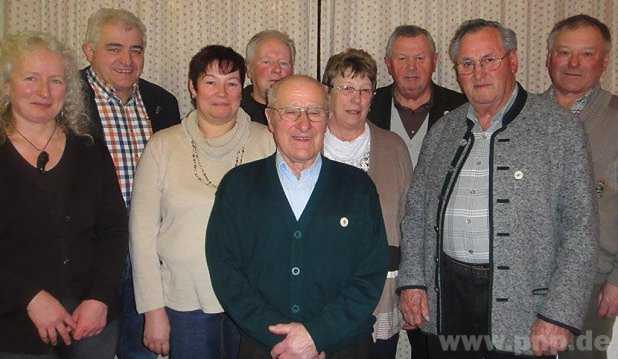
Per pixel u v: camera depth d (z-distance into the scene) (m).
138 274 2.05
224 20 3.13
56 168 1.87
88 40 2.45
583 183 1.85
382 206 2.28
